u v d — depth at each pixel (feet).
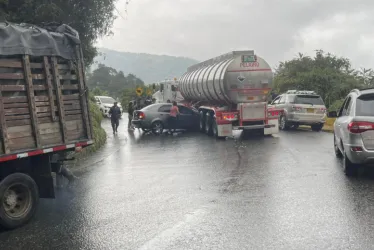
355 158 30.22
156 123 73.10
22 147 22.38
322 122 70.90
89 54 63.36
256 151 47.29
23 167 23.27
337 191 27.20
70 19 54.65
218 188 29.09
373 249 17.28
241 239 18.76
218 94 63.52
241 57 59.82
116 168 39.32
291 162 38.91
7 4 48.19
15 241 19.65
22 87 22.50
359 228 19.81
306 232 19.42
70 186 30.58
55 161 25.91
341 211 22.62
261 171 34.88
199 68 79.61
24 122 22.54
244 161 40.45
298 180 30.81
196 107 79.46
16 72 22.34
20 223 21.81
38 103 23.48
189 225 21.01
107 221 22.24
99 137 57.16
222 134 60.70
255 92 60.34
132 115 85.71
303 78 107.34
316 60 121.70
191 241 18.75
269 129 61.41
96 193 28.81
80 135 26.50
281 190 27.81
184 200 26.02
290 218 21.57
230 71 59.57
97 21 57.67
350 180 30.60
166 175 34.65
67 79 25.80
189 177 33.42
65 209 24.86
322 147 49.37
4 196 21.35
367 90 33.14
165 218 22.36
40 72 23.90
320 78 104.22
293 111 70.49
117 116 76.74
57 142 24.71
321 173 33.32
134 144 59.77
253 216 22.12
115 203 25.90
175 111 73.05
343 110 38.47
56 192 28.02
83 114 26.68
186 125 74.95
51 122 24.36
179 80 94.58
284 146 50.98
